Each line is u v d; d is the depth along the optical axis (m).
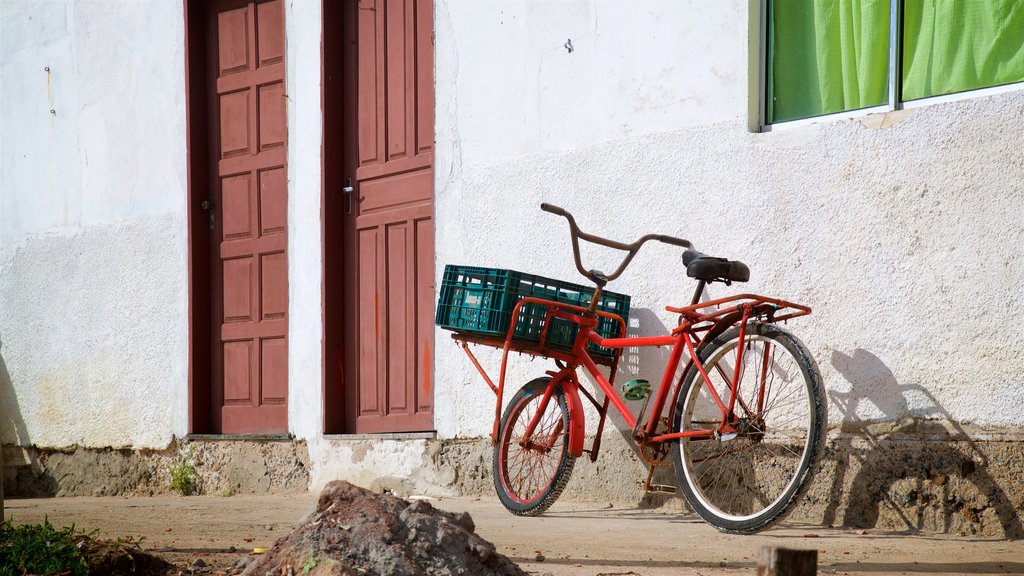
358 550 2.47
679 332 4.34
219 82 7.32
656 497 5.02
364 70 6.53
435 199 6.04
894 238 4.32
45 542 3.02
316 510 2.65
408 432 6.16
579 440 4.73
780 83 4.77
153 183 7.60
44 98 8.38
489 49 5.82
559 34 5.52
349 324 6.55
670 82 5.07
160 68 7.57
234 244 7.21
